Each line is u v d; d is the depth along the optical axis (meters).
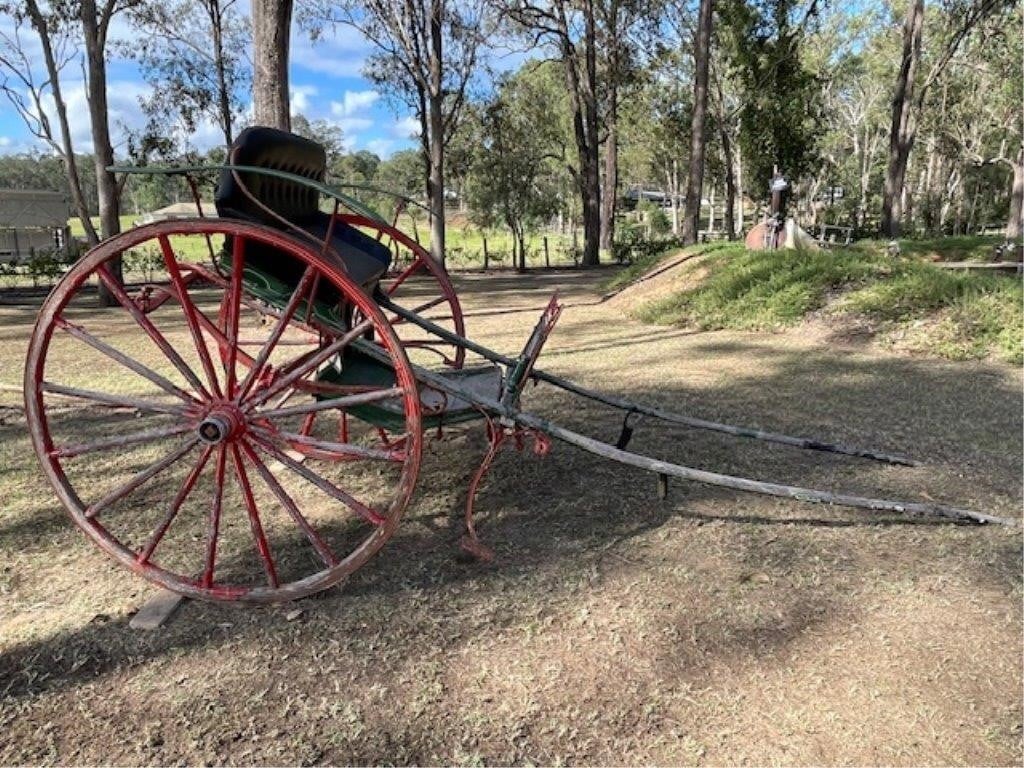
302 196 3.29
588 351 7.84
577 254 29.48
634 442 4.66
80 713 2.24
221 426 2.59
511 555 3.20
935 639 2.56
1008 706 2.23
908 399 5.57
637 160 46.44
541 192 28.05
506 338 8.82
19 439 4.85
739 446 4.57
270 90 8.93
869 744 2.09
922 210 44.75
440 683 2.36
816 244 12.72
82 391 2.78
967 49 33.91
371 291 3.49
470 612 2.76
